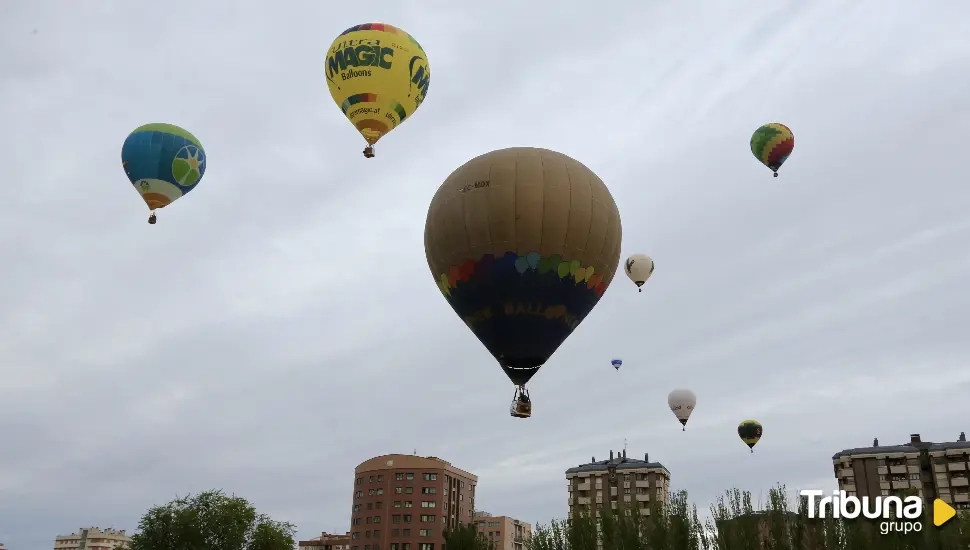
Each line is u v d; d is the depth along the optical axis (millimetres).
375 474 118562
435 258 28281
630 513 48500
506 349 27719
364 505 118062
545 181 27141
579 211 27109
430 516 114125
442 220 27797
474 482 126750
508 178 27141
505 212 26719
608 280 28516
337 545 141250
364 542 115625
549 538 50688
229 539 66188
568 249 26922
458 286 27672
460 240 27281
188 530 64625
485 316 27516
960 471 88438
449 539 60656
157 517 65625
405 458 117812
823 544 39062
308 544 143000
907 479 90438
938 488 89125
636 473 96375
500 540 128625
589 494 98000
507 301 27000
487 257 26844
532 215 26672
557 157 28250
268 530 68812
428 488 115500
